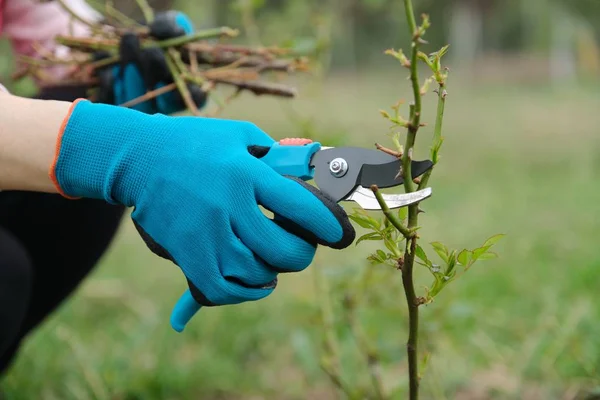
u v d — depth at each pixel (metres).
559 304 1.54
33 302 1.08
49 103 0.76
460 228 2.34
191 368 1.36
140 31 0.99
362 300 1.18
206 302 0.73
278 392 1.35
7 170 0.76
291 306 1.60
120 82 0.99
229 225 0.71
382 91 8.27
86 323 1.62
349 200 0.73
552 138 4.74
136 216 0.74
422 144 4.29
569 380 1.23
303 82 1.35
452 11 13.42
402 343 1.37
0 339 0.98
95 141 0.74
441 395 1.13
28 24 1.08
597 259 1.79
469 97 8.48
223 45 1.03
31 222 1.03
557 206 2.62
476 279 1.73
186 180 0.72
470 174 3.44
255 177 0.71
